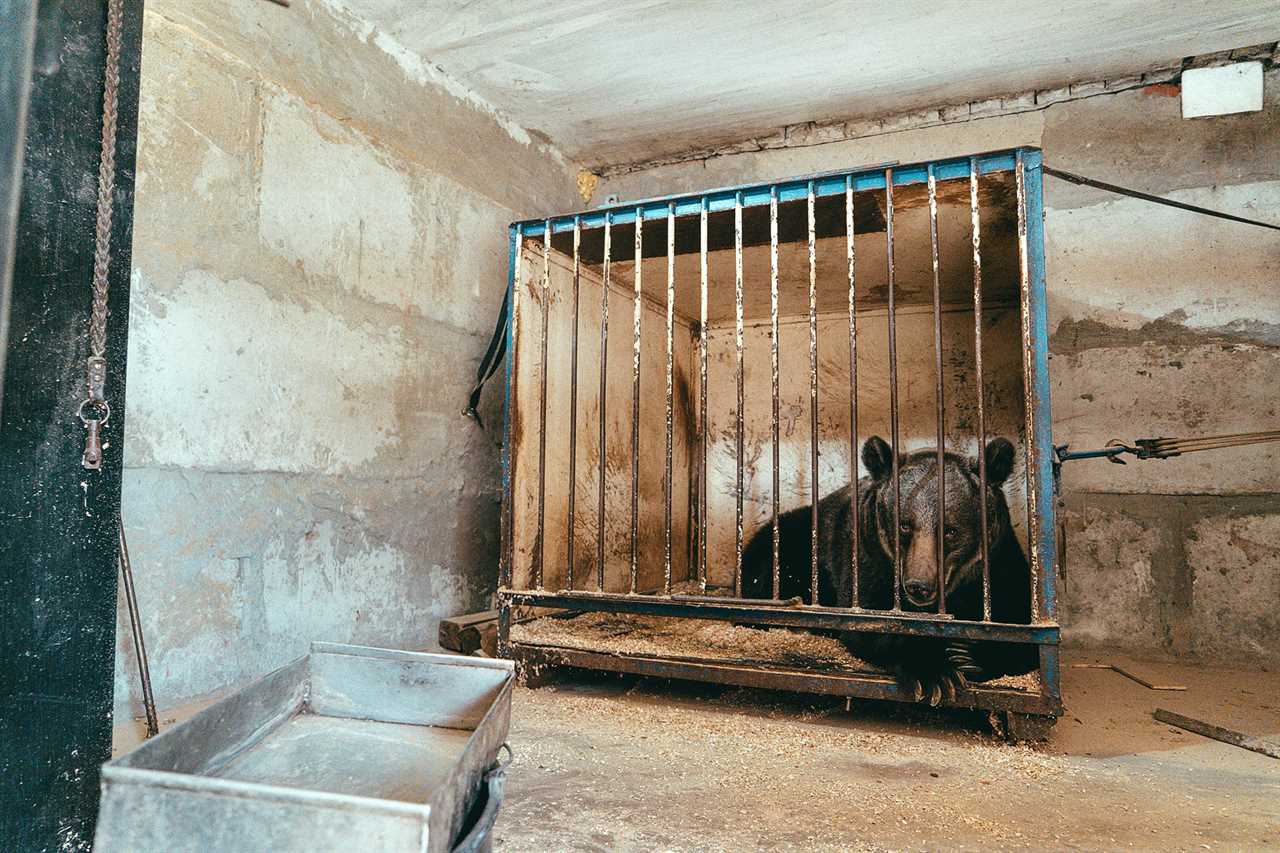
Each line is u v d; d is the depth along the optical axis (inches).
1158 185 149.3
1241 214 143.2
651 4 129.1
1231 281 142.8
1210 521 141.6
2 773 47.9
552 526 131.6
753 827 67.8
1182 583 142.9
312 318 115.6
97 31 55.0
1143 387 147.4
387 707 55.6
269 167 109.2
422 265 139.1
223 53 102.7
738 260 107.5
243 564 104.1
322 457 116.9
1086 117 156.3
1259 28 136.1
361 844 31.6
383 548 128.5
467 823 40.4
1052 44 142.3
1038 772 81.8
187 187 97.3
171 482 94.9
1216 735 94.5
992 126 164.7
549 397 130.8
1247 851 63.6
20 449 49.3
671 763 84.2
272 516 108.5
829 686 95.6
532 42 139.3
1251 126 143.9
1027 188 90.5
